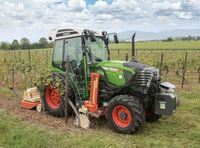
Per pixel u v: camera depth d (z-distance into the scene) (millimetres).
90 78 7047
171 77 16516
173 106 6473
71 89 7508
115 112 6543
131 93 6676
